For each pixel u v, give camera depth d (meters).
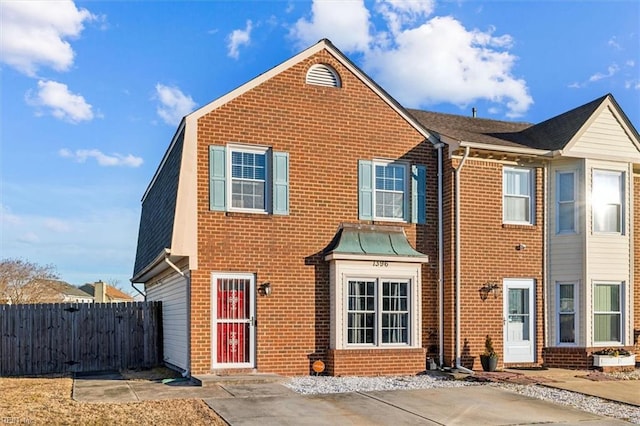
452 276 16.00
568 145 16.72
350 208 15.52
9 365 16.66
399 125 16.31
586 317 16.47
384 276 15.21
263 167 14.86
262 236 14.59
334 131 15.55
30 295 42.53
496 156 16.67
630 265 17.19
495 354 15.59
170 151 16.09
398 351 15.12
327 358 14.81
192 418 9.61
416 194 16.33
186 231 13.85
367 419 9.90
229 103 14.58
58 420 9.25
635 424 10.13
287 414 10.05
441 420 9.98
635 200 18.53
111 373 16.17
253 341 14.27
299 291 14.77
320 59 15.60
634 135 17.53
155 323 18.11
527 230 16.97
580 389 13.20
